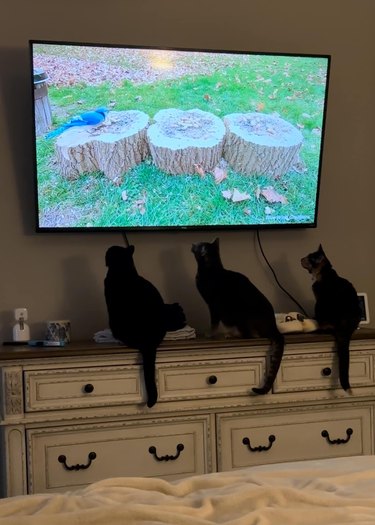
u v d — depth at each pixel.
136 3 3.27
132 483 1.66
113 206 3.13
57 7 3.18
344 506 1.51
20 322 3.00
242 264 3.38
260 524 1.38
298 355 2.94
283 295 3.43
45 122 3.03
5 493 2.65
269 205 3.31
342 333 2.97
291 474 1.74
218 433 2.86
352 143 3.54
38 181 3.04
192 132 3.19
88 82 3.07
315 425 2.98
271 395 2.91
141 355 2.76
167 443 2.80
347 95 3.53
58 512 1.47
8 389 2.63
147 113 3.14
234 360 2.86
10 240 3.12
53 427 2.68
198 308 3.30
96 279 3.20
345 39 3.53
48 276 3.15
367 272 3.55
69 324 3.04
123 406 2.75
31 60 3.00
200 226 3.23
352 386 3.01
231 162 3.25
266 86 3.27
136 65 3.12
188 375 2.82
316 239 3.49
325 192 3.50
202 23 3.35
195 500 1.54
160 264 3.27
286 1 3.45
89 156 3.09
